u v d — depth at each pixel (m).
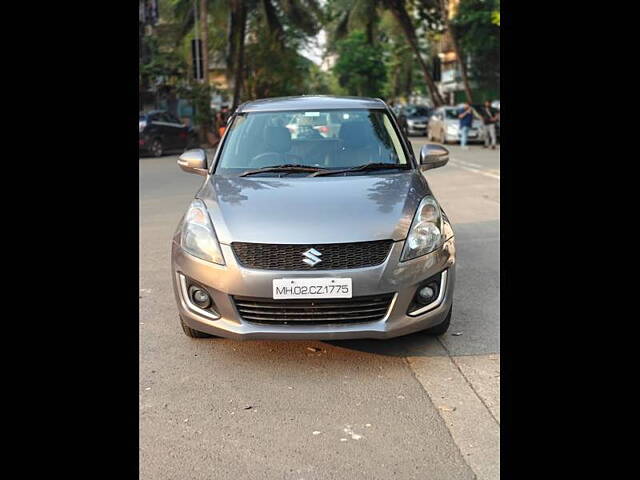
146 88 28.02
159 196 12.52
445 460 3.19
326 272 4.09
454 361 4.38
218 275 4.20
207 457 3.25
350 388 4.00
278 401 3.84
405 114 36.78
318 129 5.51
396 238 4.21
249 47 33.69
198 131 26.25
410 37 40.59
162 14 33.78
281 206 4.42
